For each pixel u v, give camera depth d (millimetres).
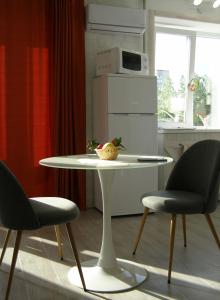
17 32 3748
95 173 4203
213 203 2354
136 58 3980
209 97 5117
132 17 4121
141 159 2250
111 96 3775
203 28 4836
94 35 4199
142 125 3926
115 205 3887
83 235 3238
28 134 3865
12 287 2203
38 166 3932
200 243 3006
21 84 3805
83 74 4047
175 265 2537
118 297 2076
